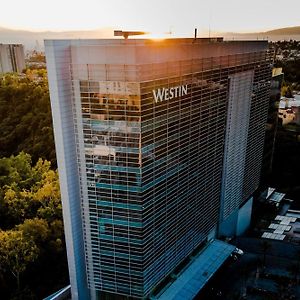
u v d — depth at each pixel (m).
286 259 129.12
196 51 91.31
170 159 92.69
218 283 117.56
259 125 143.38
